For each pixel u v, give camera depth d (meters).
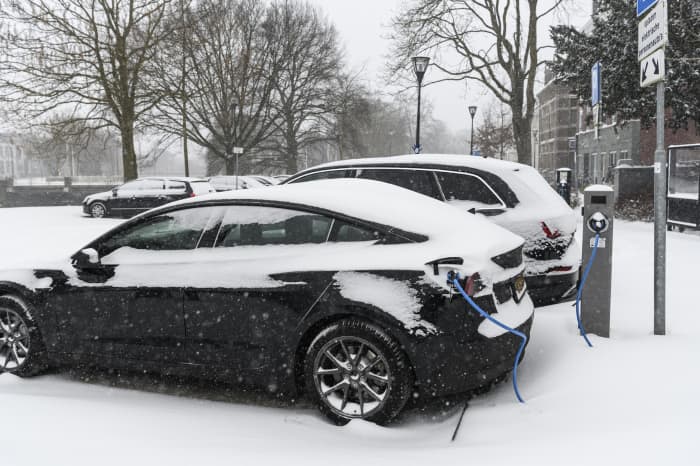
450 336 3.38
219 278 3.90
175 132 34.69
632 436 2.90
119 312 4.22
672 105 19.08
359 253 3.66
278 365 3.74
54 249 11.55
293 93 41.50
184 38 26.08
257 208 4.09
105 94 25.73
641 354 4.16
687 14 18.05
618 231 13.04
